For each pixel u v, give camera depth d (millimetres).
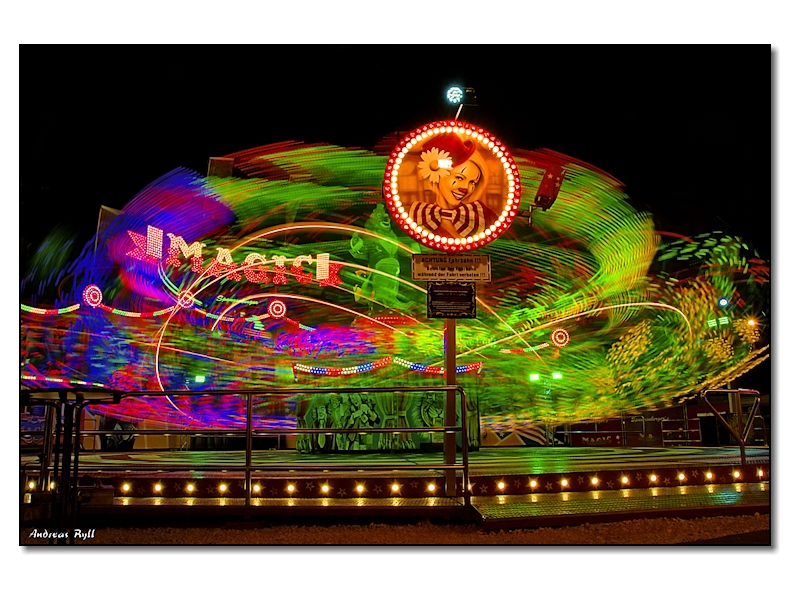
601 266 19016
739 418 9414
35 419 11586
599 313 18578
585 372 16719
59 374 16734
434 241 7176
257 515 6902
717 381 17406
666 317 18438
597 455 10492
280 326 16656
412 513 6711
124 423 13859
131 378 17078
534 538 6051
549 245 19062
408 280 16188
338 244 18297
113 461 9234
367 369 11703
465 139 7387
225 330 16812
